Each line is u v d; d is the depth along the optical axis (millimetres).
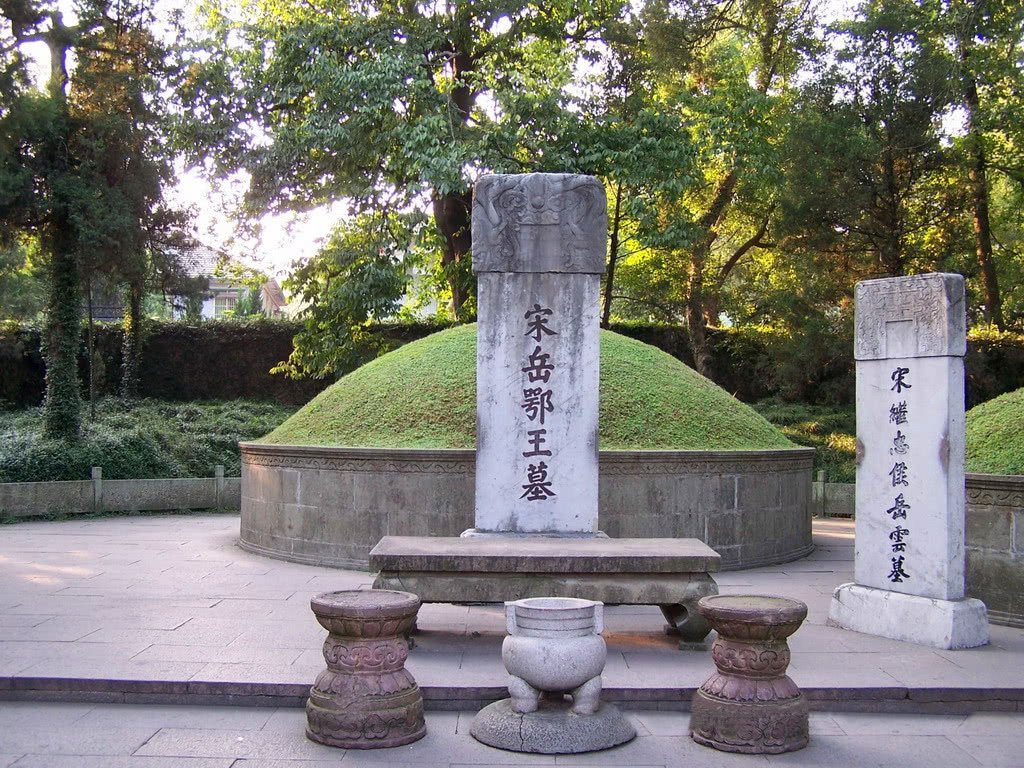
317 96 19969
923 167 21203
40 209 19141
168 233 22844
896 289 8352
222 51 21219
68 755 5672
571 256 9641
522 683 6051
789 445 13305
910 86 20484
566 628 5957
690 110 23203
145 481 17609
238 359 28453
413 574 7961
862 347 8641
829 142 20547
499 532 9555
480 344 9656
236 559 12148
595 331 9664
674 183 19812
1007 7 20281
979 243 23422
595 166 20094
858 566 8648
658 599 7832
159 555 12477
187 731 6121
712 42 25594
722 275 26719
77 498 16969
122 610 8969
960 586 8031
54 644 7625
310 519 11758
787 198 21312
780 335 23953
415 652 7730
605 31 23312
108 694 6676
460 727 6324
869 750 5945
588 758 5773
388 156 20516
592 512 9555
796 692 6082
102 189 20047
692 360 28031
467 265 23125
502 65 22750
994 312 23484
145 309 30438
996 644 8016
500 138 19188
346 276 21312
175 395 28141
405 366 13398
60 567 11461
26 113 17406
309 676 6805
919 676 6988
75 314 19375
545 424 9609
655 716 6605
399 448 11336
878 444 8500
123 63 21078
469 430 11672
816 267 22266
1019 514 8797
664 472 11305
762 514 12102
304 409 13820
